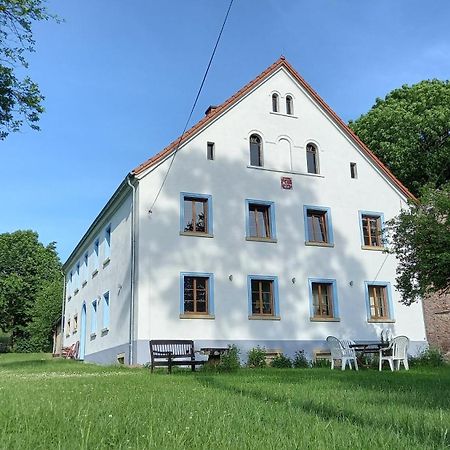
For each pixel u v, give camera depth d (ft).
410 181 117.91
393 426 17.69
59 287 172.86
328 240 81.46
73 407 21.36
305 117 85.05
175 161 74.08
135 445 14.16
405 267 55.98
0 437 15.10
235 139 78.79
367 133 119.44
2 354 165.48
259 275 75.15
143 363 65.51
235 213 75.97
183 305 69.46
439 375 47.85
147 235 69.97
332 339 62.39
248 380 39.88
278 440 15.01
